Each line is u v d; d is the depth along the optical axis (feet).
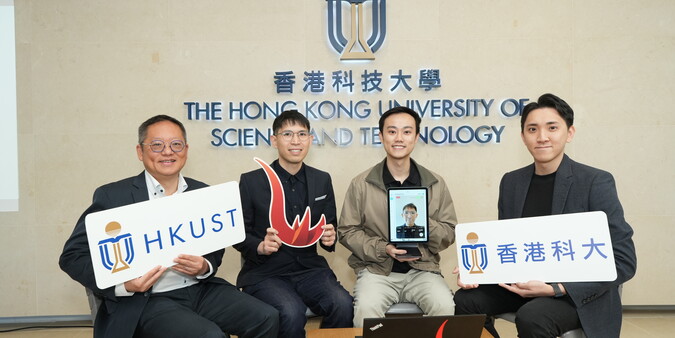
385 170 9.11
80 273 6.08
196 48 11.16
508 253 6.62
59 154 11.15
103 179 11.20
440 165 11.33
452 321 5.64
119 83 11.14
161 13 11.10
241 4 11.14
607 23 11.17
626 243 6.41
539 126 6.89
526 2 11.17
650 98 11.22
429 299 7.91
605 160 11.28
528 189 7.45
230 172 11.30
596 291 6.28
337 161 11.32
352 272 11.35
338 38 11.14
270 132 11.28
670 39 11.17
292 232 7.93
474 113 11.23
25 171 11.15
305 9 11.17
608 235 6.26
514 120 11.25
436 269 8.62
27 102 11.10
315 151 11.31
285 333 7.43
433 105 11.25
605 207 6.57
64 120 11.13
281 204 7.89
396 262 8.65
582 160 11.29
